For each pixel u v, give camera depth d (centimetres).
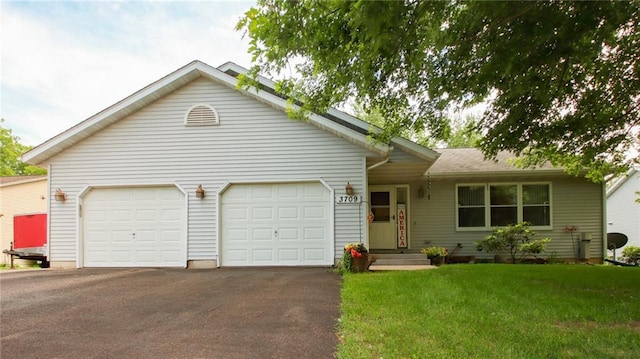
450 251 1202
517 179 1191
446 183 1223
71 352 343
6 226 1560
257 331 392
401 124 762
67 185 938
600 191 1167
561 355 310
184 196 919
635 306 468
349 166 891
